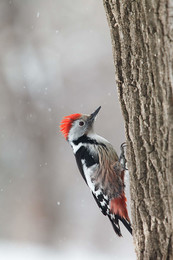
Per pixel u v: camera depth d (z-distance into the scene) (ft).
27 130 56.08
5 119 56.18
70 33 59.52
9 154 55.67
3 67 57.57
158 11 15.05
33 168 55.83
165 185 15.96
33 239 53.57
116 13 16.39
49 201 55.21
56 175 56.08
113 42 16.98
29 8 59.93
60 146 56.54
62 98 56.54
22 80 57.16
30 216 54.54
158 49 15.31
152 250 16.88
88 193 56.08
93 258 46.85
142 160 16.70
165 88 15.37
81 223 54.34
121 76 17.10
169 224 16.07
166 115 15.49
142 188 16.87
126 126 17.34
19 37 59.11
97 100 56.03
